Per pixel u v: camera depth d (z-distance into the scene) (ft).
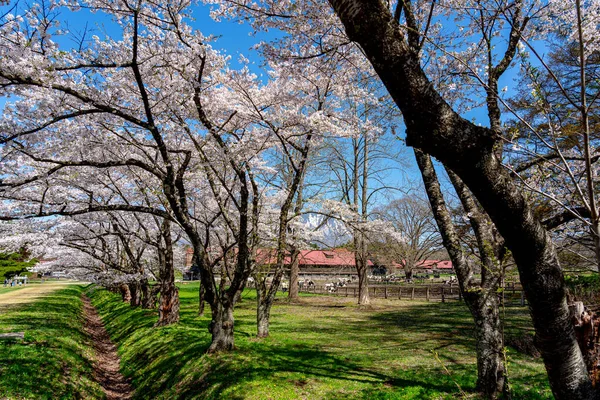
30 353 31.14
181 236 50.88
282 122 31.99
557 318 8.65
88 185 39.42
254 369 25.54
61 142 27.58
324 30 24.84
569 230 18.86
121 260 70.38
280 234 38.27
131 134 31.07
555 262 8.55
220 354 29.19
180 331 40.50
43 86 19.90
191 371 27.63
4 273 143.74
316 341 36.55
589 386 8.84
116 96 26.00
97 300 107.34
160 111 28.68
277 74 34.24
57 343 37.32
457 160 8.03
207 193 43.80
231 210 42.96
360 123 33.81
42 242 48.83
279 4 23.95
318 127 32.19
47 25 19.21
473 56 22.38
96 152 33.12
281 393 21.63
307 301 80.53
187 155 28.17
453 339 37.96
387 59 7.89
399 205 120.67
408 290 102.73
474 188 8.33
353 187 73.15
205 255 30.35
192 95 26.32
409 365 27.53
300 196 65.36
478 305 20.17
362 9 7.79
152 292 63.72
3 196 31.40
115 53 25.40
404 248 122.83
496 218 8.38
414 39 18.88
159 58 25.70
